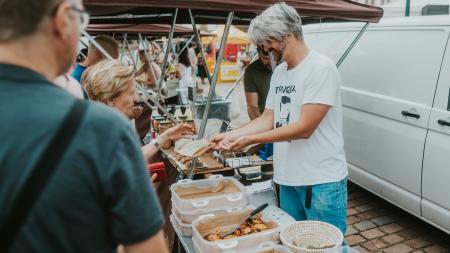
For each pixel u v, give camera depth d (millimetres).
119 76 1998
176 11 3863
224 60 18359
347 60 4332
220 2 2422
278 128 2107
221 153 3188
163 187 3258
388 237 3723
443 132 3129
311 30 5156
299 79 2100
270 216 2029
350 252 1676
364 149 4047
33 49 760
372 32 4016
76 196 730
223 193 2238
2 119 725
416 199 3439
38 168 711
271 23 2010
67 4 767
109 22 5449
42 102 750
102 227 783
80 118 756
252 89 3947
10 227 704
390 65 3734
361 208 4340
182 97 5734
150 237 825
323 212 2209
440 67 3215
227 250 1696
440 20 3273
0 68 743
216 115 4742
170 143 3273
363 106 4016
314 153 2174
